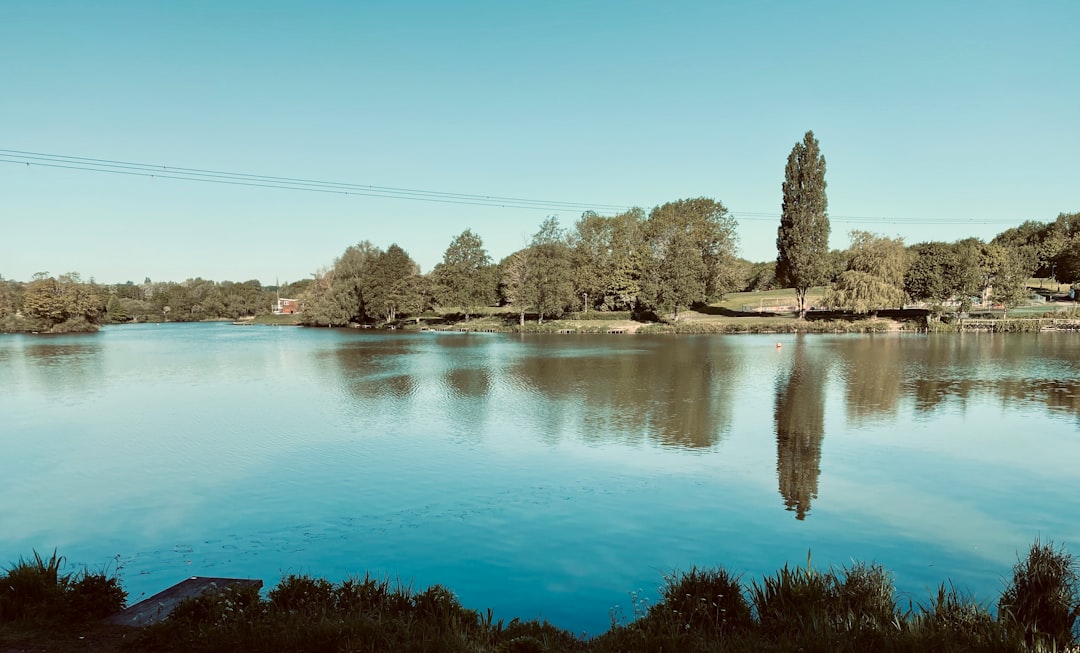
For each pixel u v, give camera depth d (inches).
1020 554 721.0
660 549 743.1
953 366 2399.1
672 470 1084.5
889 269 4128.9
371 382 2198.6
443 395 1900.8
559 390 1964.8
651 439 1315.2
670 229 5211.6
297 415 1621.6
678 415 1560.0
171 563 725.9
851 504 901.2
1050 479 1015.6
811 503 906.1
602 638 472.7
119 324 7623.0
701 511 877.8
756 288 6929.1
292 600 500.7
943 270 4163.4
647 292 4562.0
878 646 437.1
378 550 754.8
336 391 2005.4
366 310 5595.5
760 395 1828.2
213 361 2970.0
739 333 4178.2
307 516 880.3
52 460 1202.6
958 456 1159.0
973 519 839.1
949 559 707.4
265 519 871.1
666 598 532.4
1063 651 434.3
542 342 3789.4
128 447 1299.2
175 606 486.6
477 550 748.6
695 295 4512.8
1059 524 820.0
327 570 698.2
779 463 1120.8
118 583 663.1
